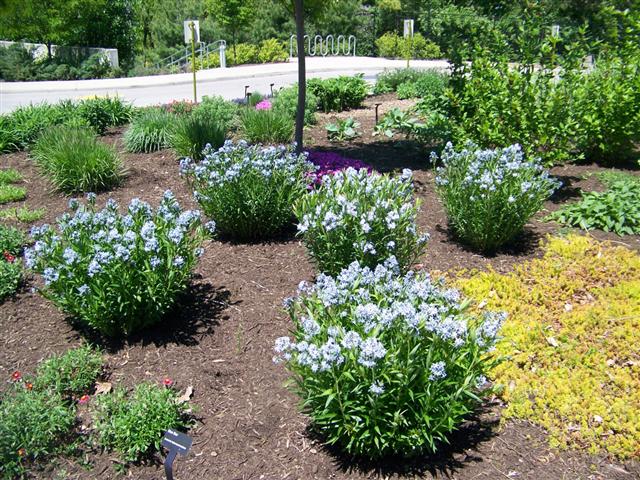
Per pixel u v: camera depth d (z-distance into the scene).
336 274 5.17
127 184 8.22
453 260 5.97
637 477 3.49
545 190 6.12
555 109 7.45
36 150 8.84
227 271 5.73
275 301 5.21
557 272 5.66
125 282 4.39
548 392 4.04
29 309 5.20
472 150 6.58
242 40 37.25
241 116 10.71
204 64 29.78
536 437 3.78
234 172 5.88
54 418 3.66
